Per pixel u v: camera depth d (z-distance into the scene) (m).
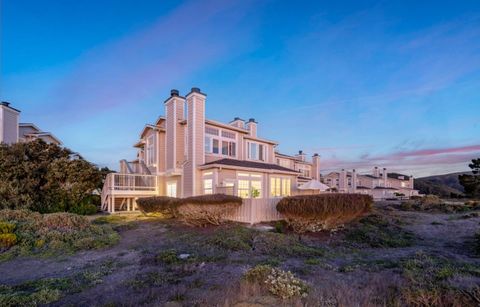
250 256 7.62
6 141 20.06
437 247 9.38
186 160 17.92
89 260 7.53
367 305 3.99
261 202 12.54
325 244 9.46
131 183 18.97
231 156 20.52
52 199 16.75
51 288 5.17
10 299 4.45
